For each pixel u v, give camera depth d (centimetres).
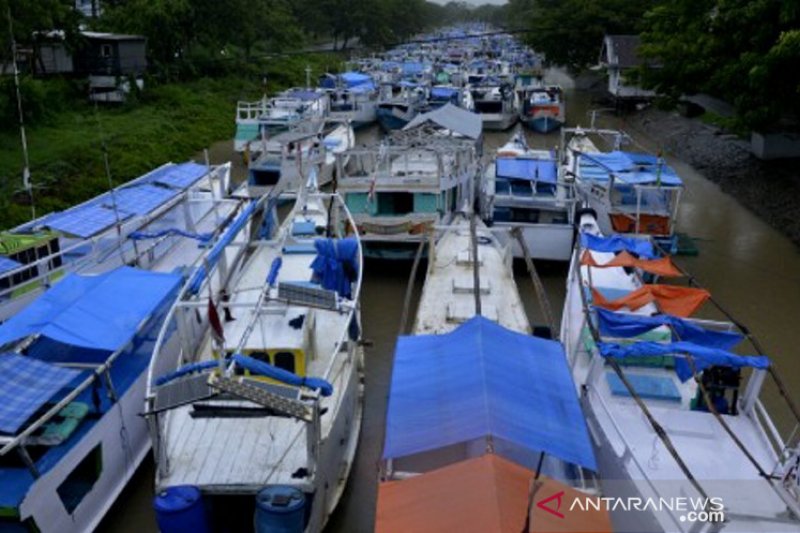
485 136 4050
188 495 945
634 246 1658
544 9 6088
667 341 1299
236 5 5219
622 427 1135
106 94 3994
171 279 1412
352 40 8550
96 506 1116
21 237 1577
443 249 1852
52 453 1041
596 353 1208
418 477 838
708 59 2641
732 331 1299
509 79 5206
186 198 2039
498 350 1098
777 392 1455
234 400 962
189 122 3953
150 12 4569
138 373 1262
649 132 4144
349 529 1128
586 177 2306
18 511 947
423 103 4188
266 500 935
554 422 967
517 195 2164
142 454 1262
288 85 5619
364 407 1437
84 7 5953
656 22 3319
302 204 1970
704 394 1088
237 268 1552
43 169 2681
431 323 1453
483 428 905
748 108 2419
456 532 738
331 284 1468
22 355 1148
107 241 1712
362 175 2164
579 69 5756
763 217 2545
